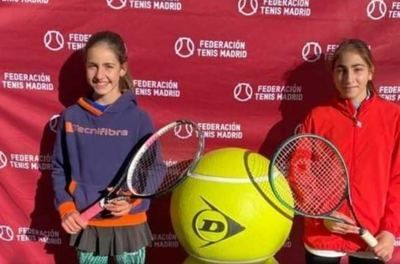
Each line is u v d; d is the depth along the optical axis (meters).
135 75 3.63
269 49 3.63
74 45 3.60
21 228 3.80
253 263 3.08
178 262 3.86
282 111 3.69
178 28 3.60
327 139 3.16
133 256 3.32
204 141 3.65
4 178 3.74
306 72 3.65
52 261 3.85
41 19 3.57
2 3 3.55
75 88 3.64
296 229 3.79
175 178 3.47
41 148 3.71
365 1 3.59
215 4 3.58
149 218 3.79
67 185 3.34
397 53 3.62
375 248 3.03
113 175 3.25
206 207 2.98
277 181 3.05
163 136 3.70
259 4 3.59
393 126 3.24
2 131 3.68
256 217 2.96
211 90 3.66
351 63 3.14
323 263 3.31
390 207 3.18
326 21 3.61
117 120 3.26
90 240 3.28
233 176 3.00
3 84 3.63
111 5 3.57
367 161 3.22
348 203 3.07
